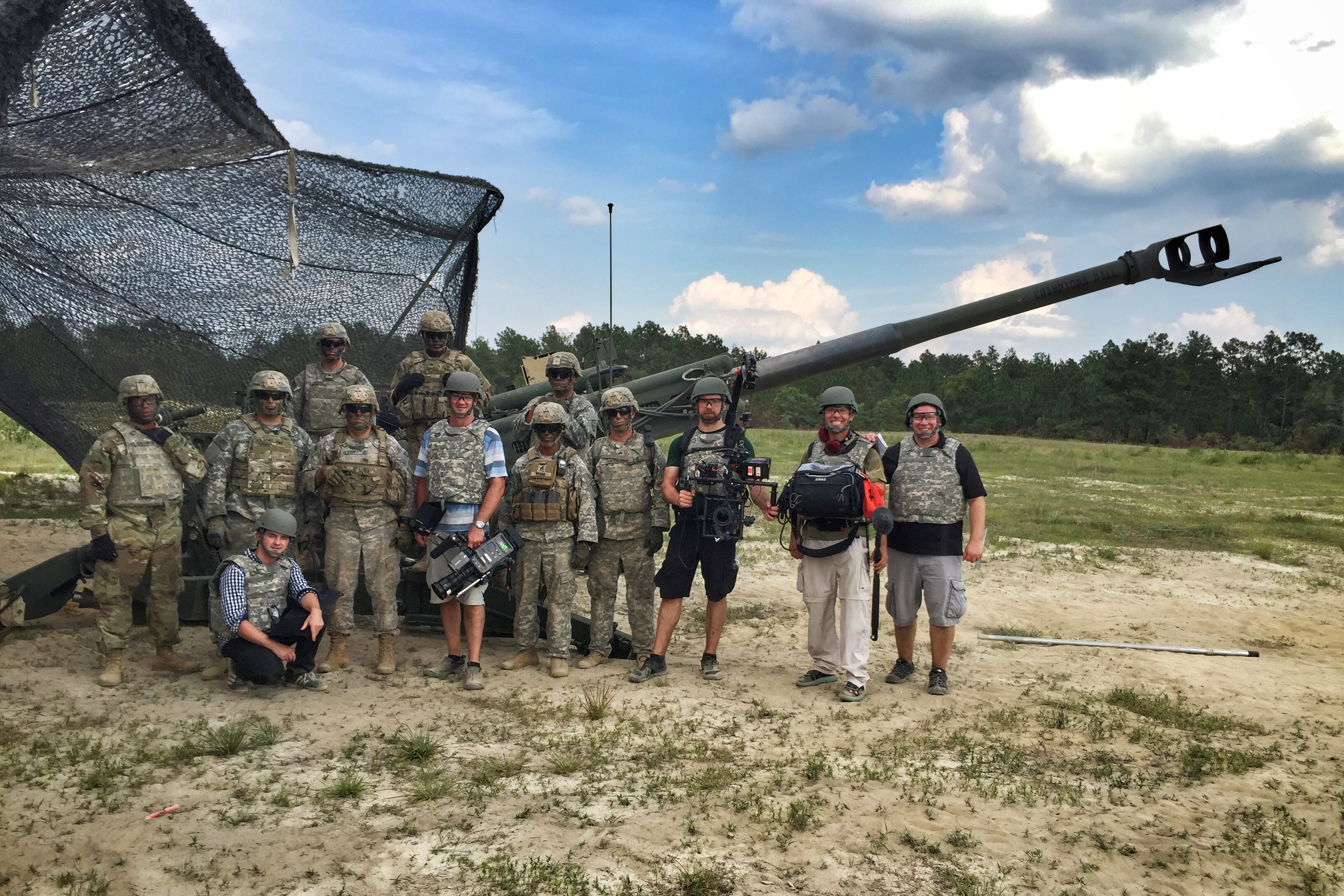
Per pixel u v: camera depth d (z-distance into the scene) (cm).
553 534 599
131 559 557
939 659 593
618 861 354
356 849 359
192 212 655
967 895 336
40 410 717
